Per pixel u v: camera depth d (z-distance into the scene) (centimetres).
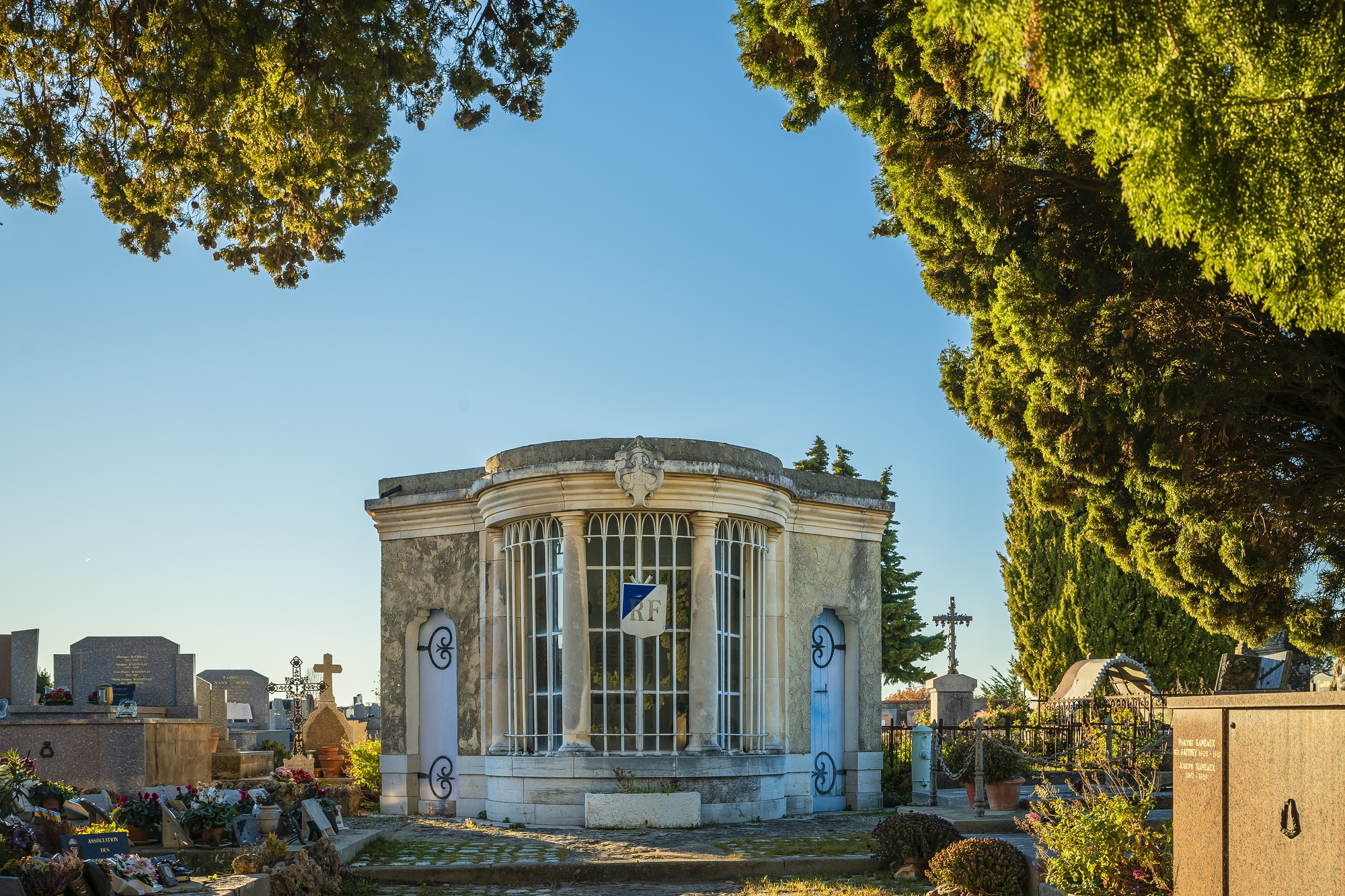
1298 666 2036
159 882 945
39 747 1572
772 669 1852
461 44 1309
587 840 1491
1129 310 1003
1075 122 479
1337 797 627
